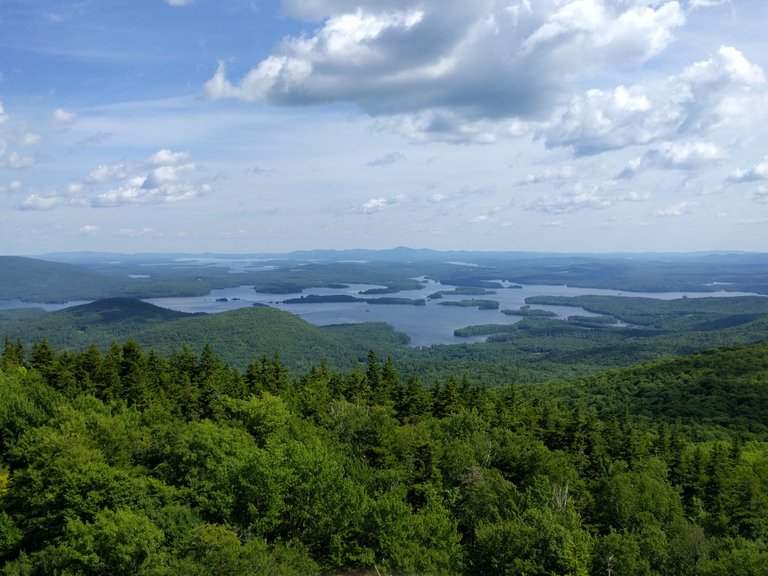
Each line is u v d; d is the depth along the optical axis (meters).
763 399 123.62
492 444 66.19
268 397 67.75
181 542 36.59
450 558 41.25
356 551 40.56
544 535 40.72
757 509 64.94
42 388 66.44
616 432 79.88
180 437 52.44
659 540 48.91
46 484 43.41
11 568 36.62
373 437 62.62
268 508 41.16
